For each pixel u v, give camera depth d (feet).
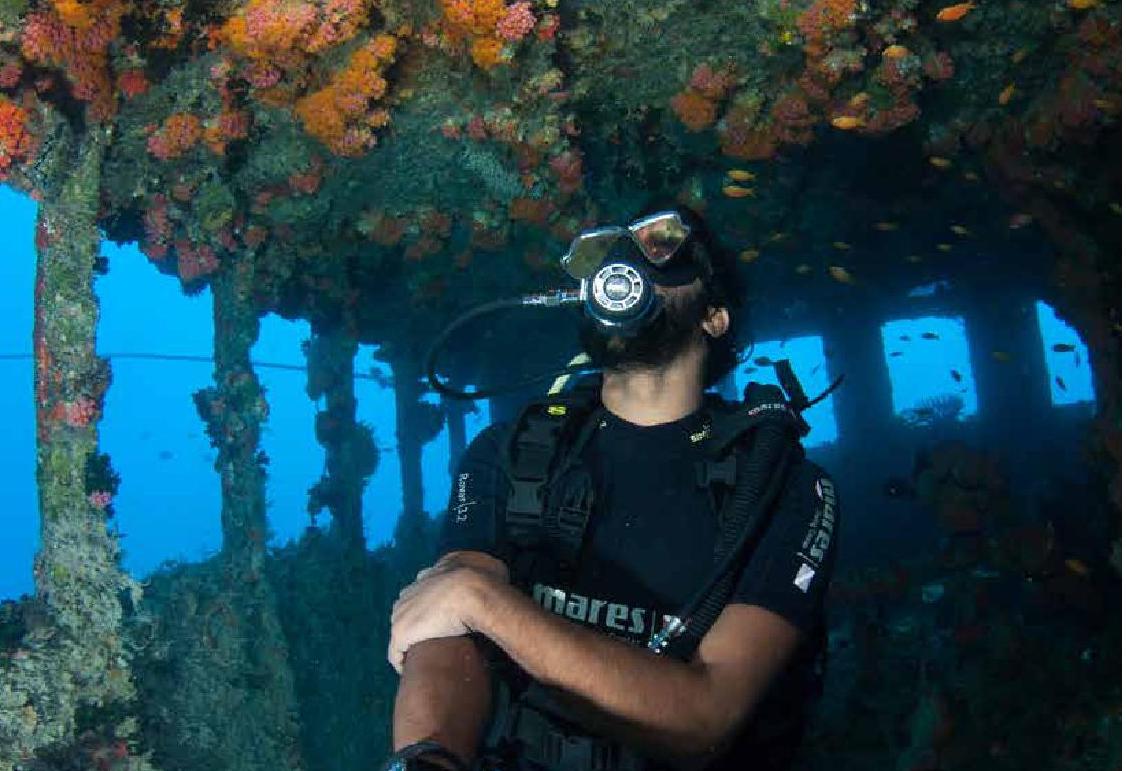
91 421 20.92
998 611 29.43
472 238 32.30
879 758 27.53
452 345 53.31
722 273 5.07
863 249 47.14
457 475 5.14
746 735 4.34
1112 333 26.16
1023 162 26.35
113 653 20.65
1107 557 28.96
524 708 4.24
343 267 38.06
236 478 32.35
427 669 3.98
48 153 21.09
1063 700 24.73
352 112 22.04
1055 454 69.15
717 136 25.85
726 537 4.46
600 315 4.64
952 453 33.22
